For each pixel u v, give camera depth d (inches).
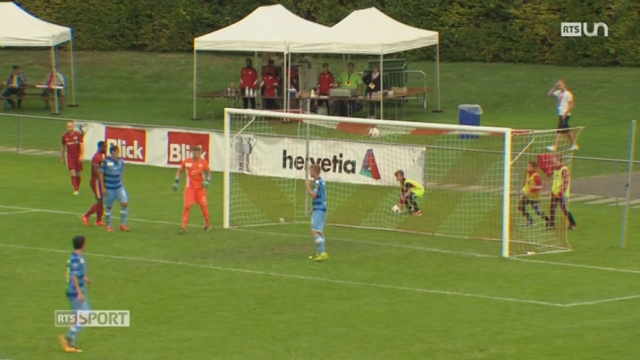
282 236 3486.7
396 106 5959.6
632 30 6717.5
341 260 3125.0
